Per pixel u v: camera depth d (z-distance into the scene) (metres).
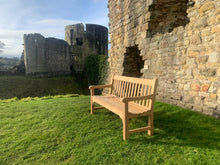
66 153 1.88
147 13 4.66
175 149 1.91
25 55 18.84
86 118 3.06
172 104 3.75
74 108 3.84
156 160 1.70
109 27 7.87
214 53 2.71
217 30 2.65
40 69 19.77
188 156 1.75
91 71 17.64
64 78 20.02
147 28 4.70
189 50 3.25
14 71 19.97
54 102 4.78
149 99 2.36
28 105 4.43
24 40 18.67
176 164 1.63
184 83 3.41
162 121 2.82
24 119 3.12
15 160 1.78
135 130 2.21
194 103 3.17
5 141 2.20
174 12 4.87
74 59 23.75
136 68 6.91
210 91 2.81
